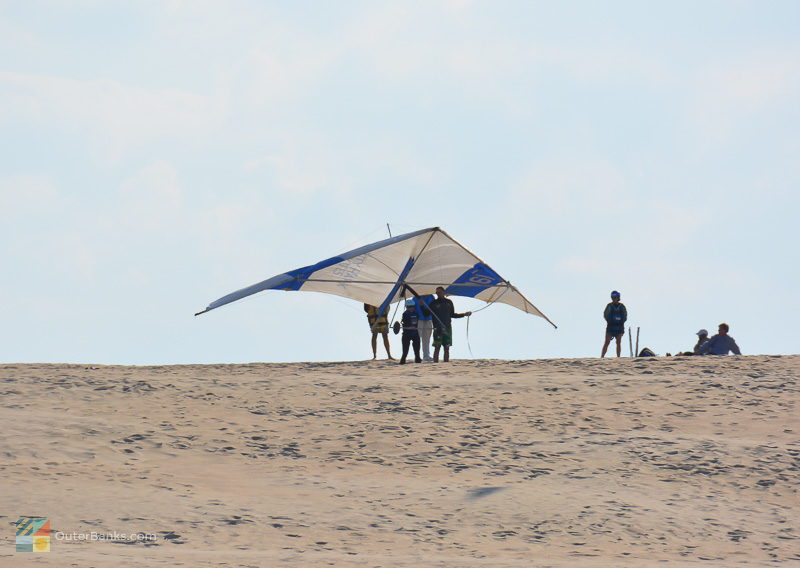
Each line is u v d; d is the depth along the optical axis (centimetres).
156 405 6066
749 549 3734
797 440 5503
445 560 3266
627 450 5234
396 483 4553
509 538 3731
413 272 10375
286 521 3825
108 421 5538
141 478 4434
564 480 4675
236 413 5953
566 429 5697
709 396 6538
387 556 3338
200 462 4856
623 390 6719
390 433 5538
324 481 4559
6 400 5988
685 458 5100
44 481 4216
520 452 5188
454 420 5872
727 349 9031
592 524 3950
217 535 3562
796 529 4056
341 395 6538
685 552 3641
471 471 4819
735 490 4625
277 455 5062
